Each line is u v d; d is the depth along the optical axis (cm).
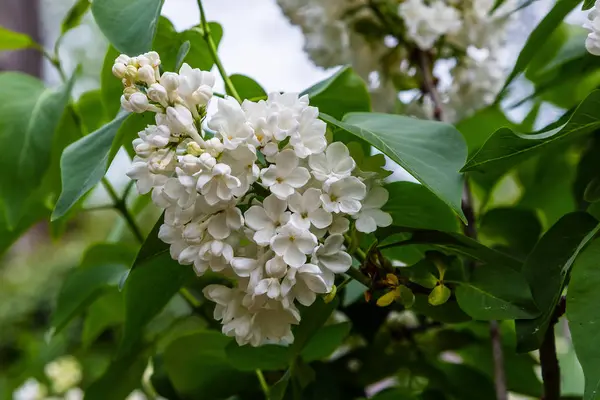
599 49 54
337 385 69
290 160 54
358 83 68
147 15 60
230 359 67
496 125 84
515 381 76
